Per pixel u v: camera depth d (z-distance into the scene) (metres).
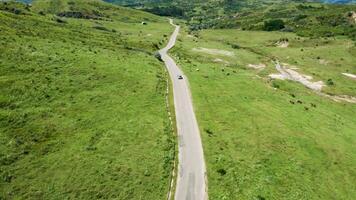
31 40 78.38
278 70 124.50
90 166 42.75
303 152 55.19
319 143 59.34
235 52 146.50
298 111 74.12
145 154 47.09
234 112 66.69
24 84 56.28
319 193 45.56
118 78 70.38
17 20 102.75
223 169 46.72
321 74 121.19
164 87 75.31
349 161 55.53
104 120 53.44
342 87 107.94
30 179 39.47
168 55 121.44
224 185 43.50
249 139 56.28
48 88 57.75
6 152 42.16
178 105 67.62
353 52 147.38
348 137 65.62
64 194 38.31
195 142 53.56
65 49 79.06
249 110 68.62
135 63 87.00
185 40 166.75
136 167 44.06
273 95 82.81
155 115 59.44
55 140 46.34
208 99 72.44
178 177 44.34
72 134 48.31
